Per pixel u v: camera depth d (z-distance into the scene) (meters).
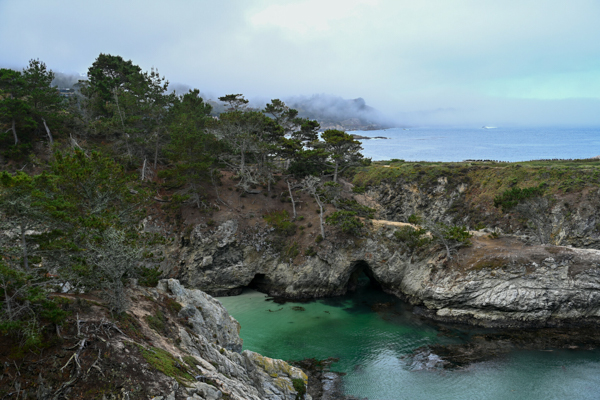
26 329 21.41
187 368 26.78
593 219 76.31
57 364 22.09
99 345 23.89
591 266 57.78
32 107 77.12
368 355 50.84
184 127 78.31
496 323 58.91
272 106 108.00
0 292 23.81
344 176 121.75
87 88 98.88
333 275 73.00
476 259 63.31
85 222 29.95
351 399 41.09
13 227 26.08
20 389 20.47
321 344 54.06
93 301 28.86
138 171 82.00
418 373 46.25
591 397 40.81
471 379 44.66
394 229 74.94
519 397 41.09
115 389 22.14
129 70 111.62
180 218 77.31
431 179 102.81
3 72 75.12
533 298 57.88
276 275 74.62
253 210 81.94
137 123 88.31
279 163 104.69
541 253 61.25
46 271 28.62
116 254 28.56
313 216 82.06
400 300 71.31
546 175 91.25
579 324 57.44
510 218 86.31
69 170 34.44
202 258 73.38
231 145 88.00
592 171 87.38
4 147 71.44
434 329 59.06
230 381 29.19
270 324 60.72
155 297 35.97
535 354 50.16
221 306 43.06
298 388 35.41
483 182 99.75
